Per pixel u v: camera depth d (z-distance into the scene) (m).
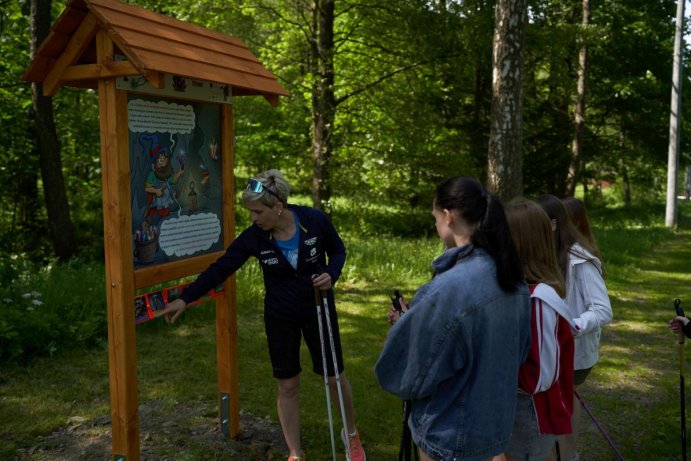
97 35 2.61
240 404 4.10
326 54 12.52
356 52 12.88
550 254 2.25
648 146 18.78
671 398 4.48
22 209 12.31
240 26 14.19
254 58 3.51
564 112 18.47
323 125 13.13
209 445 3.49
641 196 24.64
